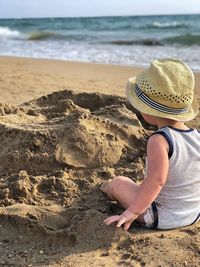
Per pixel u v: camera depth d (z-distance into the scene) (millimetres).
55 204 1842
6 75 5180
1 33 15984
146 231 1631
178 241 1545
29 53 8977
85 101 2979
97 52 8656
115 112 2588
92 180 2027
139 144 2336
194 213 1636
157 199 1628
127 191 1717
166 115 1563
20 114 2592
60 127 2207
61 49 9641
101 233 1580
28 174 2078
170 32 13727
